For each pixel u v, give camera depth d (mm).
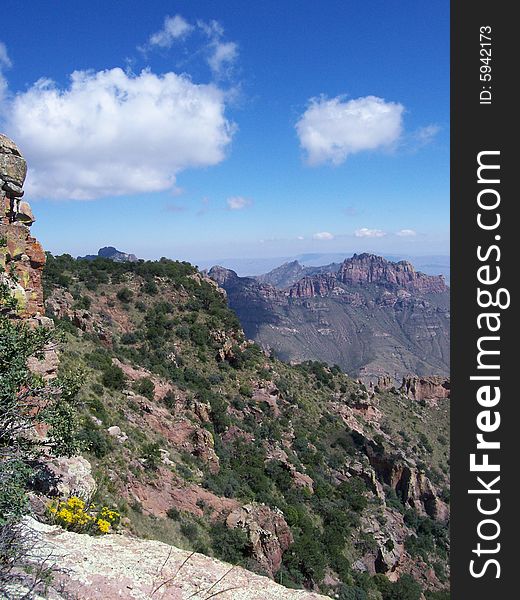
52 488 13258
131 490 26984
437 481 82188
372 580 48438
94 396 39125
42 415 13086
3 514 9148
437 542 65750
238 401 68375
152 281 91125
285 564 35344
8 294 14797
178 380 64125
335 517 51406
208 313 89000
